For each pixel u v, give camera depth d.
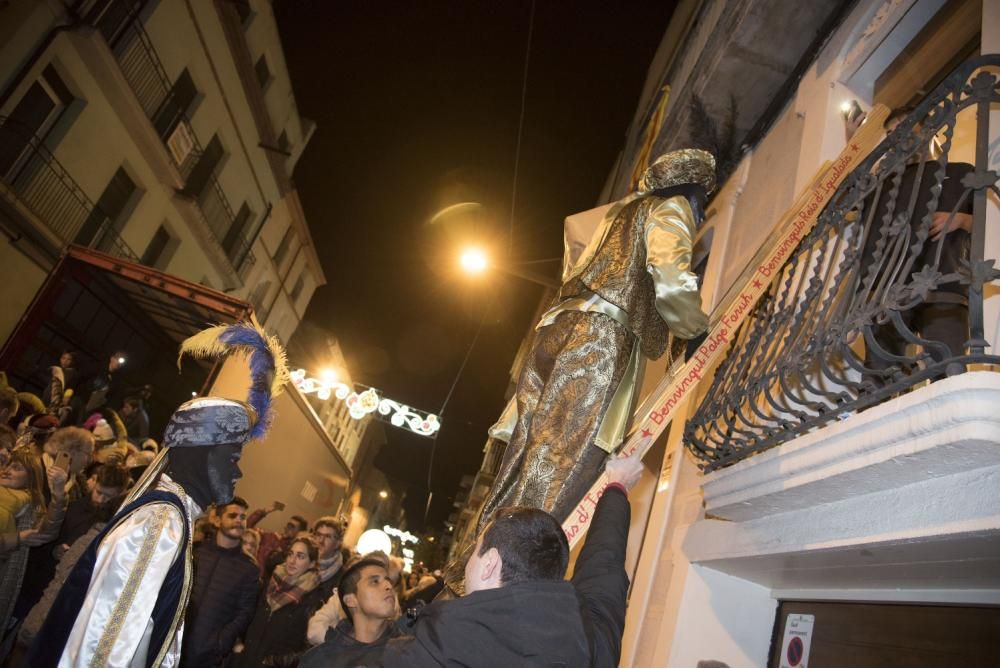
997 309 2.13
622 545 2.10
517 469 2.75
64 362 9.52
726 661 3.19
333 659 3.05
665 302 2.57
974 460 1.77
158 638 1.96
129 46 14.82
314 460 17.12
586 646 1.66
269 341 2.56
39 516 4.79
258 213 23.78
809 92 4.54
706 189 2.88
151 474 2.17
